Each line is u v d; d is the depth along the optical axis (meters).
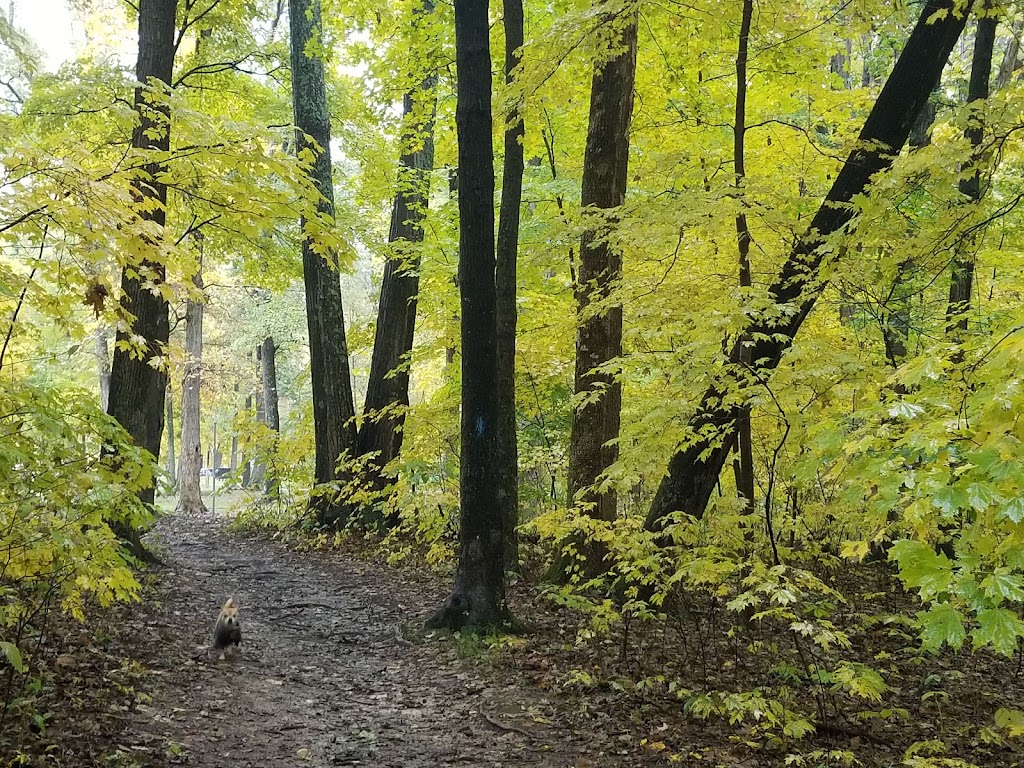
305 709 5.39
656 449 6.88
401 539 12.49
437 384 21.41
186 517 19.31
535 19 12.38
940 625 2.54
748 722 5.07
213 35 13.50
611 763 4.45
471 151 7.23
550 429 13.41
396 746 4.75
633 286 7.50
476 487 7.34
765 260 7.52
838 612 7.86
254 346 28.84
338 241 5.10
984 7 7.01
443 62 12.10
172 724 4.64
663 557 6.14
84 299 4.53
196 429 21.75
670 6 8.33
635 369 7.73
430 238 13.51
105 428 4.36
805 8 8.55
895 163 5.61
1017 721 4.01
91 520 4.15
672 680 5.75
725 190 6.61
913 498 3.21
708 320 5.94
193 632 6.96
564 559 8.93
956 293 9.50
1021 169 9.71
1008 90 5.46
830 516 8.78
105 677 5.07
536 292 12.55
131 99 8.30
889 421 3.50
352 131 16.16
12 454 3.65
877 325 8.90
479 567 7.31
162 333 9.57
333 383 13.93
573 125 13.32
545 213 13.15
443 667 6.41
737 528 6.66
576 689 5.70
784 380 5.91
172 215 10.75
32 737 3.86
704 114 10.41
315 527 13.46
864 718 5.25
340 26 12.99
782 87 9.20
